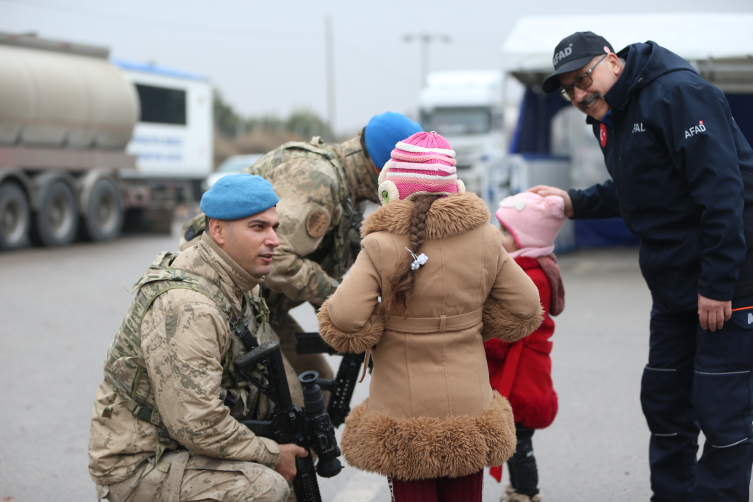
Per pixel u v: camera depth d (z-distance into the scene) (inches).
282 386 92.8
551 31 359.9
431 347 84.0
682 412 114.9
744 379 101.8
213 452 86.3
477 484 89.4
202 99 832.9
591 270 382.6
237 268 91.7
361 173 117.7
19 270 408.8
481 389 86.4
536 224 116.9
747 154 103.8
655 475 117.1
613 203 124.2
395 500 88.4
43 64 500.4
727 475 101.3
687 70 103.1
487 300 90.1
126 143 586.9
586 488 133.5
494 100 776.9
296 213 110.4
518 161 394.6
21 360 223.3
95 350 235.3
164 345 84.9
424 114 788.6
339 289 83.5
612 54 107.2
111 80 557.6
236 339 92.7
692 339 112.3
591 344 235.8
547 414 115.5
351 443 88.0
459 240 83.7
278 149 118.7
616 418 169.5
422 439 82.2
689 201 103.5
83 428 166.2
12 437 160.2
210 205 90.2
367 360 91.1
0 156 464.8
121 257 468.1
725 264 96.7
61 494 132.6
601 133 114.0
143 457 88.8
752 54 319.3
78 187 533.0
